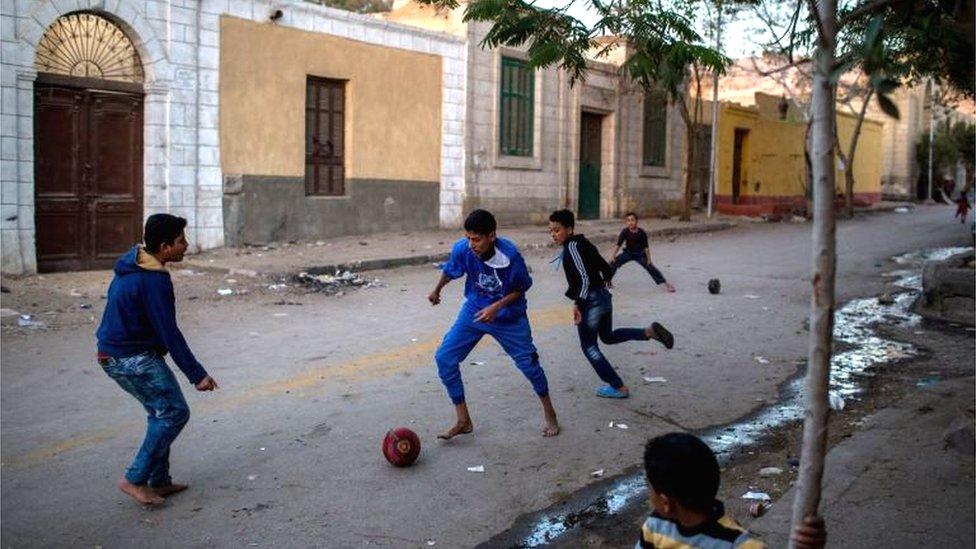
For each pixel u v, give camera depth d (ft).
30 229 41.86
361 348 30.25
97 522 16.49
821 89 8.41
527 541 15.88
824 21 8.49
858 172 137.18
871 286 47.42
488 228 19.63
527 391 25.14
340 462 19.52
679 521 8.43
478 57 66.49
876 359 30.22
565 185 76.07
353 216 58.49
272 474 18.84
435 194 64.28
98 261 45.32
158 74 46.60
